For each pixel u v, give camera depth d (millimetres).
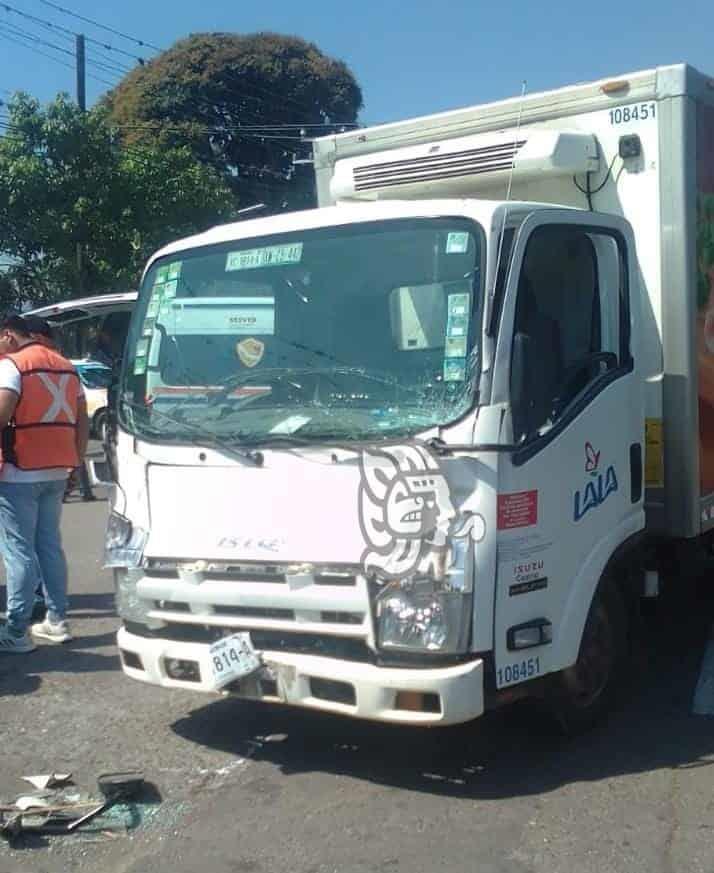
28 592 6789
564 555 4773
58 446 6781
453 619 4281
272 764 5129
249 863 4184
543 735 5273
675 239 5613
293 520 4586
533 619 4586
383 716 4359
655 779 4855
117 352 14344
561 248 4914
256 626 4641
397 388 4578
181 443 4926
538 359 4684
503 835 4336
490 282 4477
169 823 4543
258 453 4691
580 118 5910
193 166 25469
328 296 4906
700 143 5746
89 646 7059
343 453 4488
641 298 5629
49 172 22938
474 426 4359
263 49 34438
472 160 5949
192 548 4832
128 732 5578
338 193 6562
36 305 23844
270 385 4902
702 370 5785
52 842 4398
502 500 4406
